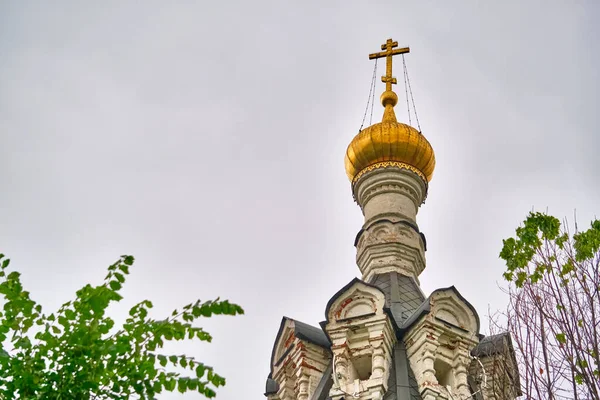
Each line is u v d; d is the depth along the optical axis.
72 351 11.51
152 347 12.12
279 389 26.11
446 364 24.66
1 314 11.93
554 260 16.69
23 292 11.97
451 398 23.73
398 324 26.12
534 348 15.65
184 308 12.36
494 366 17.06
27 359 11.55
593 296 16.02
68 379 11.36
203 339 12.26
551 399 14.77
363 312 25.16
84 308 12.00
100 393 11.60
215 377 11.95
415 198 32.44
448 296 25.55
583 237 16.73
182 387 11.78
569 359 15.11
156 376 11.78
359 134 33.44
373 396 23.36
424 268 31.16
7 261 12.12
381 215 31.50
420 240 31.09
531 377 15.23
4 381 11.30
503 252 17.06
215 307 12.34
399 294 28.20
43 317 11.98
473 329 25.20
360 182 32.91
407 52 37.25
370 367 24.83
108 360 11.78
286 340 26.58
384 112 35.06
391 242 30.45
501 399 16.11
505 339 16.47
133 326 12.17
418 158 32.81
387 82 36.16
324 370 25.50
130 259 12.63
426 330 24.78
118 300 12.30
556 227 17.05
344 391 23.69
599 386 14.64
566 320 15.77
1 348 11.64
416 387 23.98
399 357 24.86
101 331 11.92
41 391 11.26
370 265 30.20
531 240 16.95
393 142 32.62
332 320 25.19
